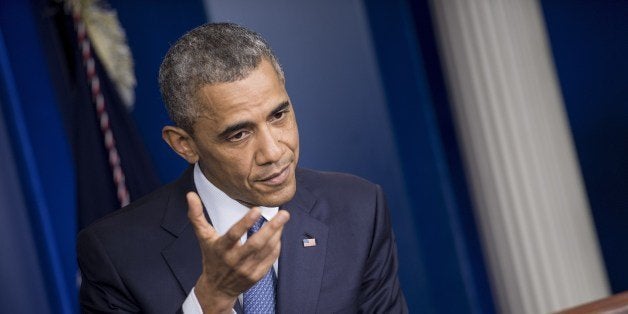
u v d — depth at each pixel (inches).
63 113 333.7
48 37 335.6
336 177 195.2
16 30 362.3
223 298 143.3
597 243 365.4
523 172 350.3
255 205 174.1
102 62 324.8
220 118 151.2
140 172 323.3
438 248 396.5
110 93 324.5
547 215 351.9
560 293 353.7
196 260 178.7
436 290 395.9
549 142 353.1
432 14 366.3
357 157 389.1
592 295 358.0
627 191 386.0
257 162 153.6
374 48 388.2
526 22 352.2
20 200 354.9
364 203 190.5
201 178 179.6
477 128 356.5
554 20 381.1
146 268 178.9
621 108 383.2
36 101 364.5
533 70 352.2
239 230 133.2
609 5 378.6
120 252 180.2
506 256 358.9
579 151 385.4
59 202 367.6
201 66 151.1
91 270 183.0
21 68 362.9
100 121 320.8
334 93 386.6
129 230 182.7
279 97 151.6
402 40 391.5
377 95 388.8
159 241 180.7
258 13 379.2
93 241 182.5
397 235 392.5
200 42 153.3
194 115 154.5
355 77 387.5
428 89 395.2
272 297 177.8
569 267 354.6
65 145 368.2
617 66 382.0
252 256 137.0
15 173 354.9
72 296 368.5
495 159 354.6
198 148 160.6
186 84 153.2
